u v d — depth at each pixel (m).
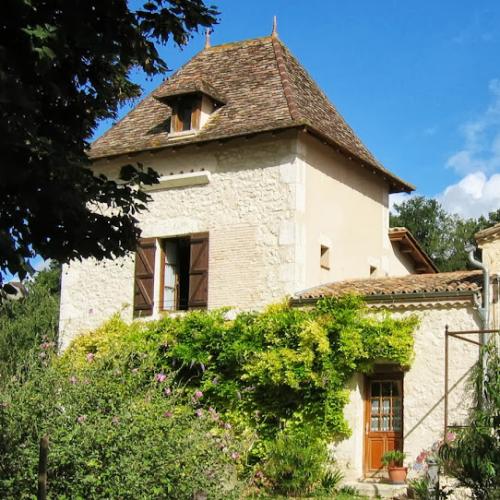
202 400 16.30
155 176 8.66
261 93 18.66
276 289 16.98
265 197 17.45
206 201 18.11
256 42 20.56
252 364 15.80
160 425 9.84
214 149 18.14
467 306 14.80
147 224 18.72
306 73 20.77
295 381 15.22
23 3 7.29
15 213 7.90
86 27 7.64
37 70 7.34
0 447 9.09
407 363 14.98
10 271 7.37
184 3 8.35
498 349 13.74
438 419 14.70
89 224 8.33
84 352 17.48
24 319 26.78
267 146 17.61
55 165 7.47
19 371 10.30
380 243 20.45
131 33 8.23
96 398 9.82
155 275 18.52
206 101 18.47
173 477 9.53
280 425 15.54
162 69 8.70
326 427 15.28
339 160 18.88
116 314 17.95
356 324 15.24
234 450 11.59
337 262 18.45
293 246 17.00
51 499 8.82
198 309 17.75
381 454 15.34
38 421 9.38
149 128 19.44
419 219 41.03
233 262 17.55
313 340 15.23
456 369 14.70
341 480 14.89
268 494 14.55
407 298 15.20
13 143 7.14
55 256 8.30
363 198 19.80
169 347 16.69
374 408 15.59
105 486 8.99
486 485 9.52
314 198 17.77
